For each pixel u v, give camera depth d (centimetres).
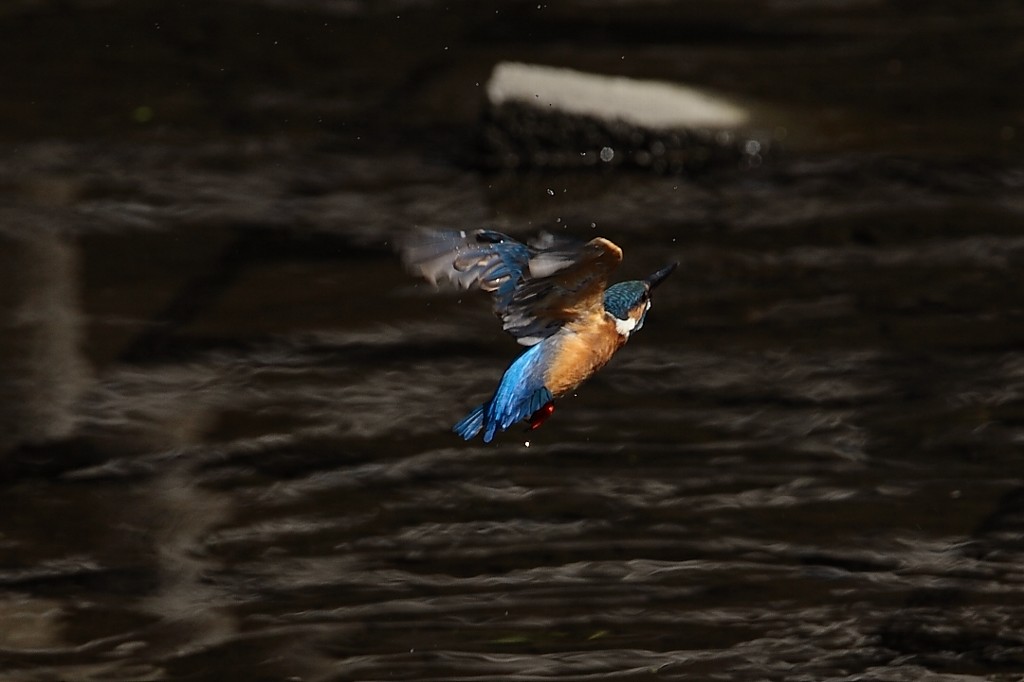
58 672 912
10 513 1084
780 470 1138
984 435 1182
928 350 1327
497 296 628
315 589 999
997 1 2520
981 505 1087
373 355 1333
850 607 974
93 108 2019
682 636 947
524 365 656
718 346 1343
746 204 1720
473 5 2542
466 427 659
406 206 1727
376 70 2211
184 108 2033
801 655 927
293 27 2395
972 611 966
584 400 1246
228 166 1833
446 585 1002
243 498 1107
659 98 1916
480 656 928
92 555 1034
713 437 1187
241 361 1319
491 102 1867
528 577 1009
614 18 2480
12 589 995
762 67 2211
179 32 2348
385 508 1094
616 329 671
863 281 1483
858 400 1242
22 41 2284
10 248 1557
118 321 1393
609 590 994
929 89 2102
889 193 1733
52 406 1230
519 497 1105
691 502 1095
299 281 1494
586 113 1873
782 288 1470
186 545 1048
